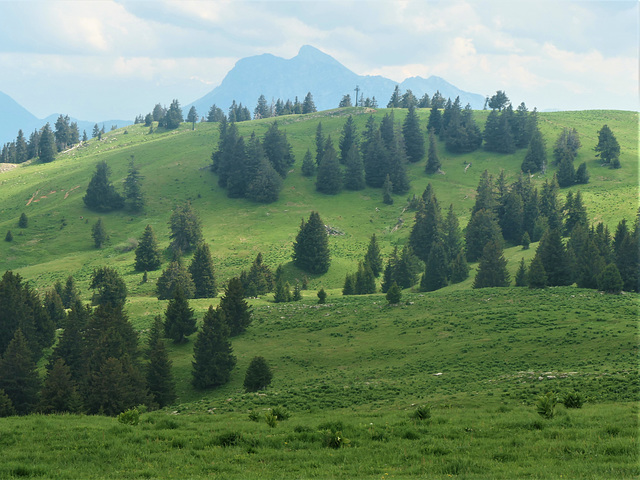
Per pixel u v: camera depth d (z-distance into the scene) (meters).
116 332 62.62
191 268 130.12
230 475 16.14
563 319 66.19
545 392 34.12
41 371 74.19
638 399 29.25
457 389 41.69
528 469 15.60
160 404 58.16
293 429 23.16
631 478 14.12
